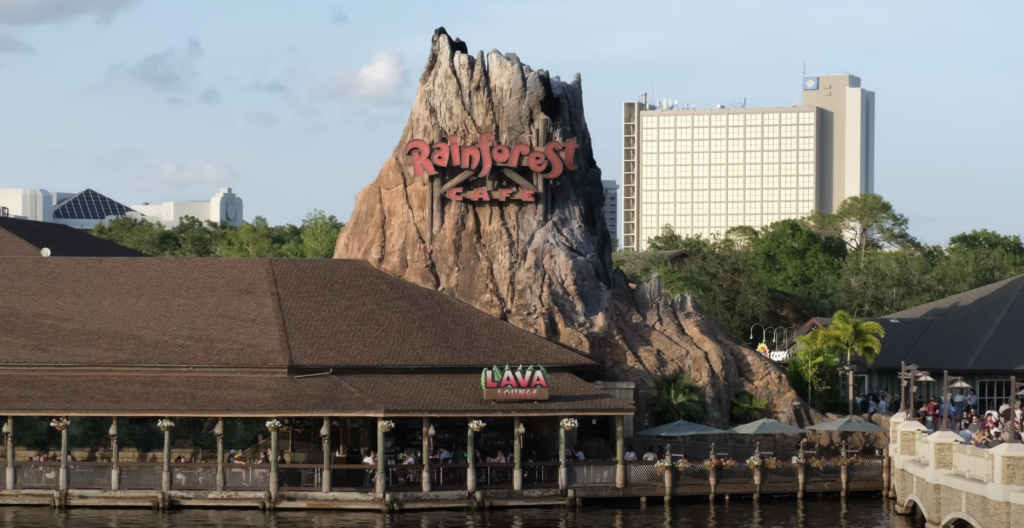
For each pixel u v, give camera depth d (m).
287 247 166.25
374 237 86.62
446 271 84.19
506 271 83.44
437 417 71.31
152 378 71.62
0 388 69.38
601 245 89.75
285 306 77.88
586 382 74.50
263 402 67.12
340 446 72.69
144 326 76.12
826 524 63.03
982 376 102.94
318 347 74.12
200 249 182.12
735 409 82.69
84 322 76.69
